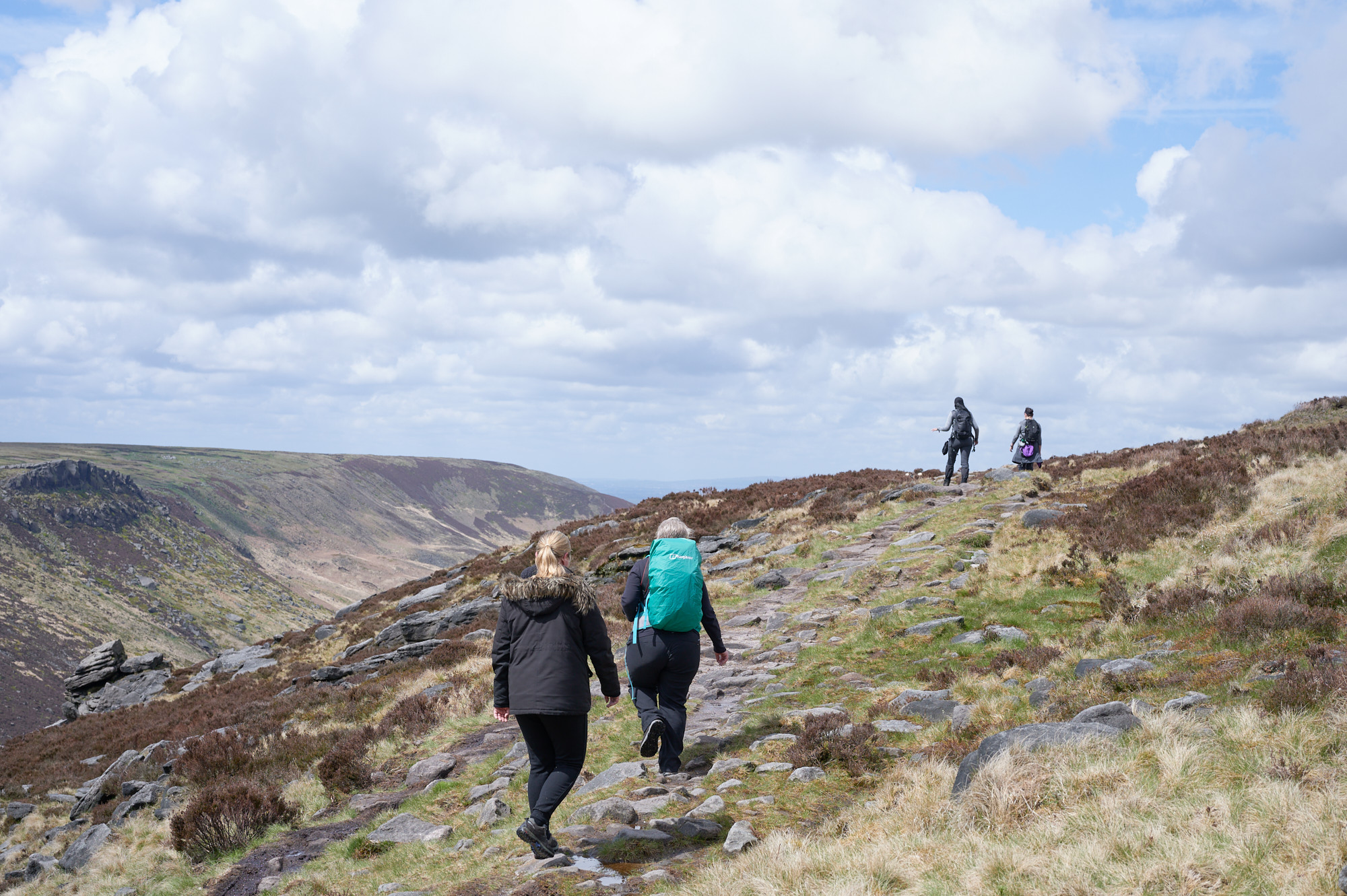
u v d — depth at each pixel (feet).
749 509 88.79
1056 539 47.34
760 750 25.14
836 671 33.88
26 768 83.61
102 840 41.88
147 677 118.93
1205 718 17.67
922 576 47.39
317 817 30.71
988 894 12.75
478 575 104.83
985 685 27.32
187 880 27.17
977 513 60.70
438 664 60.49
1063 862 12.96
